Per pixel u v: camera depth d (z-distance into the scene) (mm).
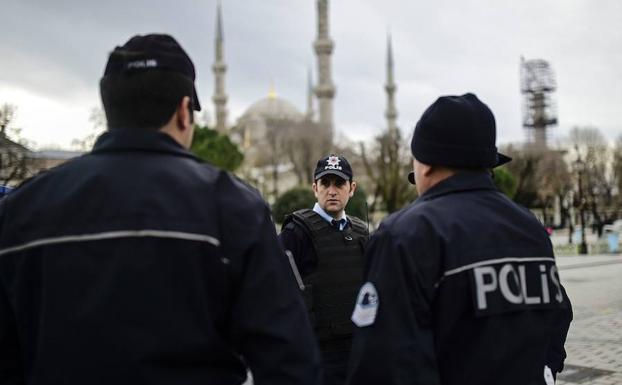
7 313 2010
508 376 2285
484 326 2281
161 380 1791
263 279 1938
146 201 1898
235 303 1945
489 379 2273
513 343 2307
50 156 31344
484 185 2586
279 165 83125
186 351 1830
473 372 2277
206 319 1875
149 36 2189
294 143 74625
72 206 1919
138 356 1771
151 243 1849
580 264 22797
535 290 2414
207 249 1892
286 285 1987
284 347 1877
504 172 46875
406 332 2191
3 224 2021
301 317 1974
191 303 1857
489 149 2615
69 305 1824
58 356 1809
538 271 2447
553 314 2494
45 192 2012
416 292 2248
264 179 69375
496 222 2459
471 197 2529
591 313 10977
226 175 2107
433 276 2277
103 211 1889
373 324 2229
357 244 4746
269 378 1871
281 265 2012
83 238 1867
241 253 1939
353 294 4566
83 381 1777
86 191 1930
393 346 2168
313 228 4656
